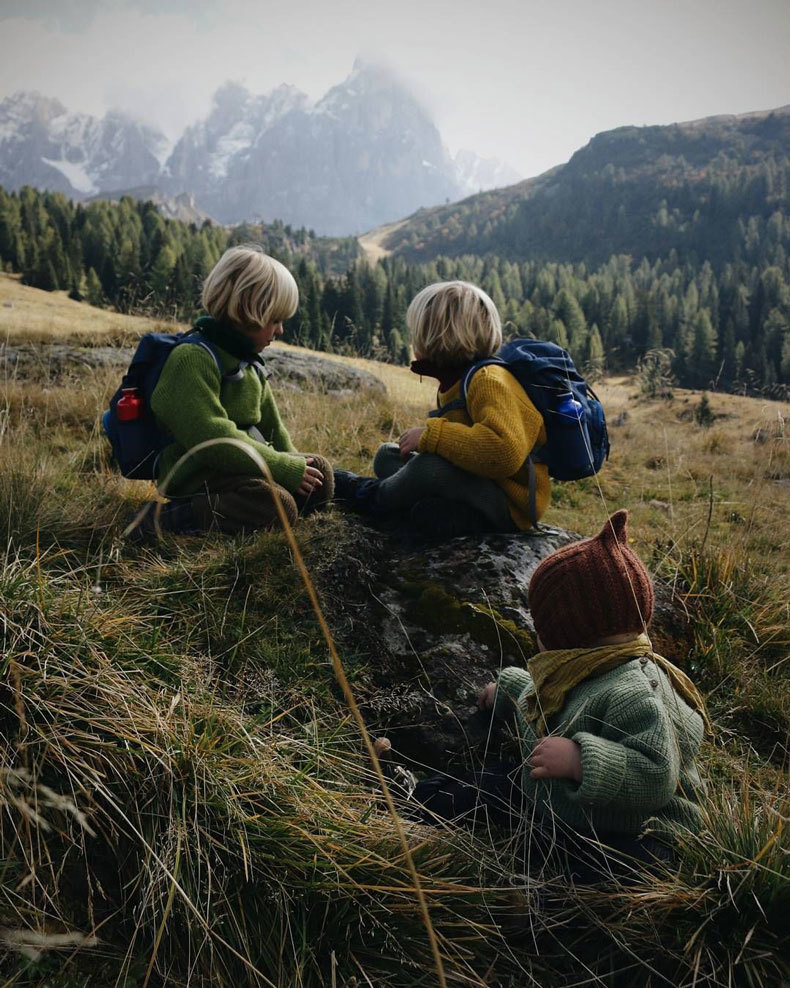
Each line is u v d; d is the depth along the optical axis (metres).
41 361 8.21
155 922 1.84
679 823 2.15
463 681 2.85
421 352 3.42
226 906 1.91
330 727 2.57
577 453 3.37
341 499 3.91
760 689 3.24
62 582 2.68
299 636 2.88
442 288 3.33
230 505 3.30
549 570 2.28
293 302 3.42
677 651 3.37
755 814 2.23
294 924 1.92
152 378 3.28
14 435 4.69
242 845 1.93
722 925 1.99
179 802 2.03
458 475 3.43
